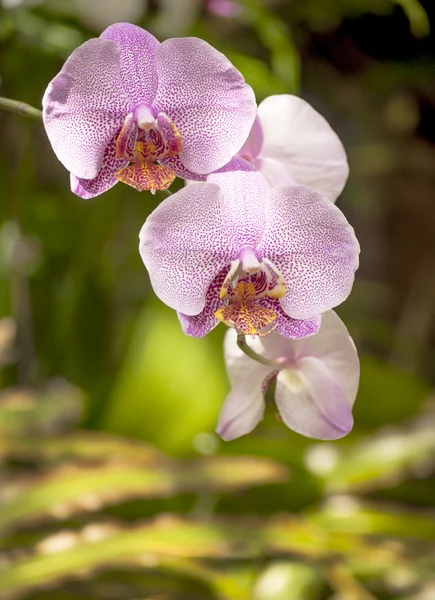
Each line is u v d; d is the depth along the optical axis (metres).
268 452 1.47
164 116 0.93
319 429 0.99
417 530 1.38
